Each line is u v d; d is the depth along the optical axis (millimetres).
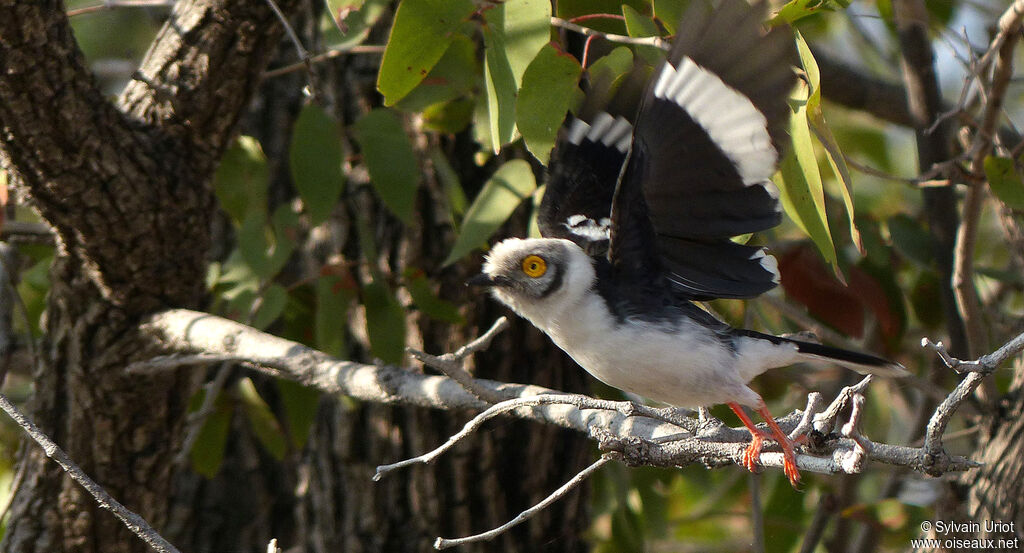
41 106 7680
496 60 6598
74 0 14914
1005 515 8852
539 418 7348
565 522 10336
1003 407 9500
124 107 8656
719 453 6305
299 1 8547
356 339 10141
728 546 13461
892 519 10320
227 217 11250
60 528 9312
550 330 6816
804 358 6887
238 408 11070
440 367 6676
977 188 8812
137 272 8703
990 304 12055
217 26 8375
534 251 6699
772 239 10742
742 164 5977
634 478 11453
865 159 13781
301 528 10469
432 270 9938
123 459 9328
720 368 6516
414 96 8336
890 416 13617
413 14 6832
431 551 9930
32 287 10156
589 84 6949
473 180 10125
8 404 6273
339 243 10047
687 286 6789
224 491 11195
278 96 11031
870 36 12555
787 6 6273
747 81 5676
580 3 7590
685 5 6684
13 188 8773
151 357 8891
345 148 10039
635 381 6695
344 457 10086
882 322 10938
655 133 6051
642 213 6516
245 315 9445
